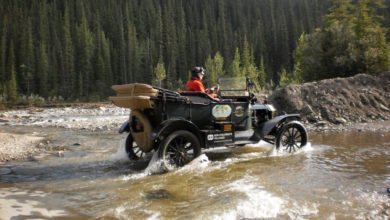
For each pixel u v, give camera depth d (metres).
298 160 5.58
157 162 4.92
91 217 3.05
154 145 5.33
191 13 144.25
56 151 7.13
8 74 83.12
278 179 4.36
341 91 12.41
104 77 84.19
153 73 85.69
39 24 106.44
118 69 94.06
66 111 35.34
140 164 5.73
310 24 109.81
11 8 118.88
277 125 6.52
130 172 5.06
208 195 3.71
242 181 4.30
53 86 81.50
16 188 4.15
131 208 3.30
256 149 6.95
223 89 6.67
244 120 6.24
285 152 6.39
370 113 11.30
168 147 5.11
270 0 157.50
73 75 79.50
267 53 102.06
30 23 101.19
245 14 165.25
